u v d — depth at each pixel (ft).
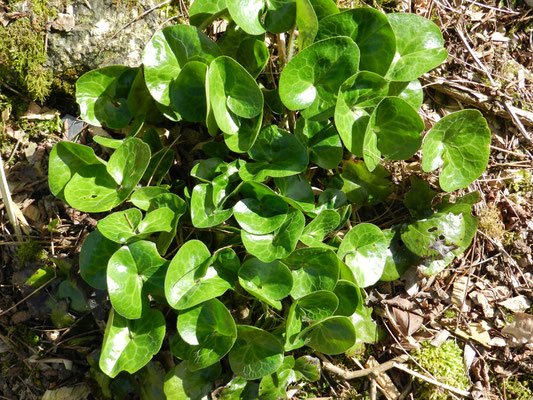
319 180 1.09
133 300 0.88
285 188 0.98
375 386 1.06
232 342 0.88
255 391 0.96
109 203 0.93
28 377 1.04
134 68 1.02
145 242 0.88
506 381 1.12
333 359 1.08
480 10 1.35
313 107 0.98
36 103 1.11
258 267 0.92
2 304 1.04
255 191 0.94
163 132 1.09
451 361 1.09
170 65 0.97
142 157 0.92
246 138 0.97
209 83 0.88
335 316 0.90
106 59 1.08
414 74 1.01
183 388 0.93
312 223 0.96
